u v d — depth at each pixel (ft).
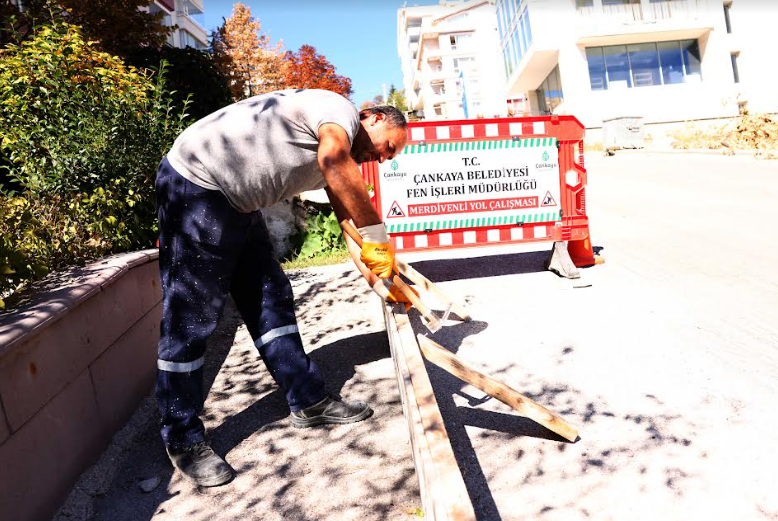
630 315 14.33
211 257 9.12
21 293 9.56
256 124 8.71
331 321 16.15
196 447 9.29
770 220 24.00
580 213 18.10
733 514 7.23
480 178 17.79
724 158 50.39
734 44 93.61
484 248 22.91
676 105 91.15
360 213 8.48
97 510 8.55
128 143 15.84
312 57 111.86
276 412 11.21
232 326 16.49
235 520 8.09
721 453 8.46
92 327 10.03
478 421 10.06
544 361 12.12
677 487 7.83
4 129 14.92
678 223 25.18
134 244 15.58
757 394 9.99
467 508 4.87
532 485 8.20
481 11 207.41
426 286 14.37
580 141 17.98
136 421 11.12
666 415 9.62
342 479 8.78
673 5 90.53
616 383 10.90
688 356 11.75
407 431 9.87
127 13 30.07
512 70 112.88
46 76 16.07
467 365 8.98
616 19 90.89
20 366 7.60
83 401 9.40
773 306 14.16
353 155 9.46
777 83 94.07
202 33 99.76
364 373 12.54
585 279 17.58
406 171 17.58
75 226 12.94
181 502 8.63
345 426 10.37
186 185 8.84
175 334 9.19
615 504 7.63
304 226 24.53
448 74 207.72
